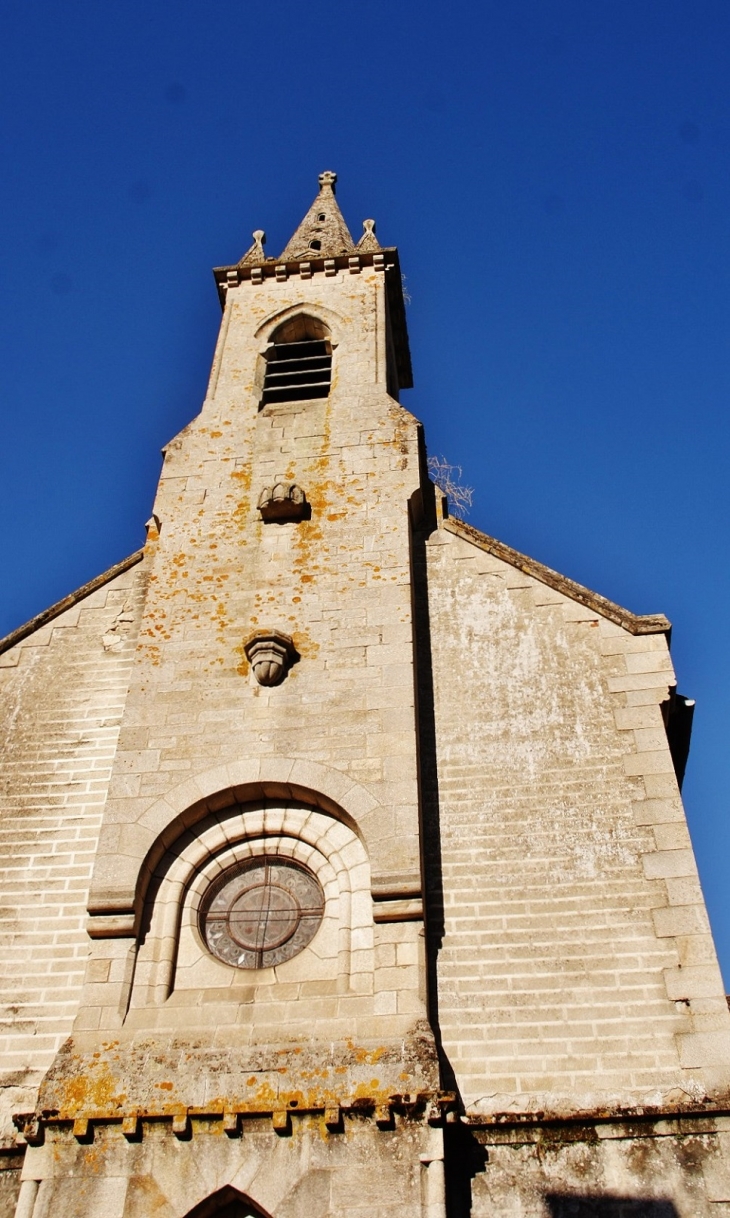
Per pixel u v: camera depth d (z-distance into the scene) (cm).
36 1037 1129
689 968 1096
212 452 1634
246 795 1243
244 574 1455
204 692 1327
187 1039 1057
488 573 1466
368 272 1966
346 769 1233
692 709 1337
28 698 1424
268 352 1830
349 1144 970
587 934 1134
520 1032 1077
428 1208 927
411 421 1630
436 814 1245
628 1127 1004
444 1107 973
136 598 1509
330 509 1519
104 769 1339
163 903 1184
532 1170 991
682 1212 955
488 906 1167
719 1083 1022
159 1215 949
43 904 1229
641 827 1204
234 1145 981
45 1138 999
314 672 1327
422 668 1379
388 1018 1052
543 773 1262
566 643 1374
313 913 1176
